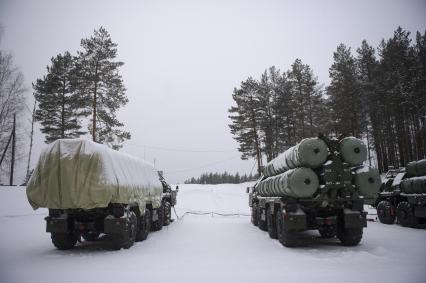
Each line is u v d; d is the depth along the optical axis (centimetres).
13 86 3177
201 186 4800
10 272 716
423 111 3164
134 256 902
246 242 1156
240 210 2778
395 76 3397
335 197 1003
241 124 4172
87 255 920
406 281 618
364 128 3809
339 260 812
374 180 1008
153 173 1505
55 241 1000
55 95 3344
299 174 989
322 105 4009
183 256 899
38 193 973
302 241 1162
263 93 4212
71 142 991
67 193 959
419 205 1459
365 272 689
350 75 3625
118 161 1074
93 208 995
